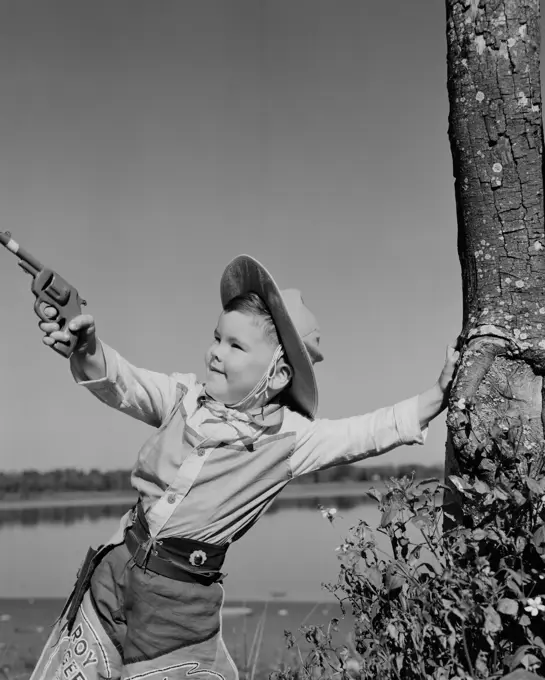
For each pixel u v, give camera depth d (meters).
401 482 2.42
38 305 2.26
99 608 2.43
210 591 2.43
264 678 4.30
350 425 2.64
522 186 2.73
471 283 2.83
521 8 2.77
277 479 2.54
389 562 2.37
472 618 2.17
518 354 2.63
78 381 2.45
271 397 2.63
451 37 2.88
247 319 2.55
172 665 2.36
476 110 2.78
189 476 2.42
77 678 2.39
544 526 2.20
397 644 2.29
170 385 2.64
